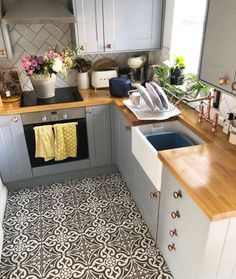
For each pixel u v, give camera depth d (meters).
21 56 2.67
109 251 2.02
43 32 2.63
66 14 2.28
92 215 2.37
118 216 2.35
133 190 2.44
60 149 2.53
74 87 2.91
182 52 2.49
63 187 2.76
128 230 2.20
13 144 2.46
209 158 1.53
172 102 2.36
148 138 2.10
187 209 1.41
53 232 2.20
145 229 2.21
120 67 2.98
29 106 2.35
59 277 1.84
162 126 2.21
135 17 2.48
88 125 2.60
